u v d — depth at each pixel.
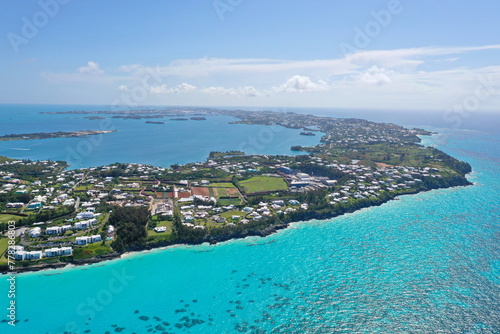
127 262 168.75
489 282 147.75
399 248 182.25
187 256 176.12
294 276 156.25
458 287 144.50
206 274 158.50
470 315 126.81
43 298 138.38
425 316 126.75
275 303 136.62
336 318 127.00
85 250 171.12
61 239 178.88
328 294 141.88
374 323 123.88
